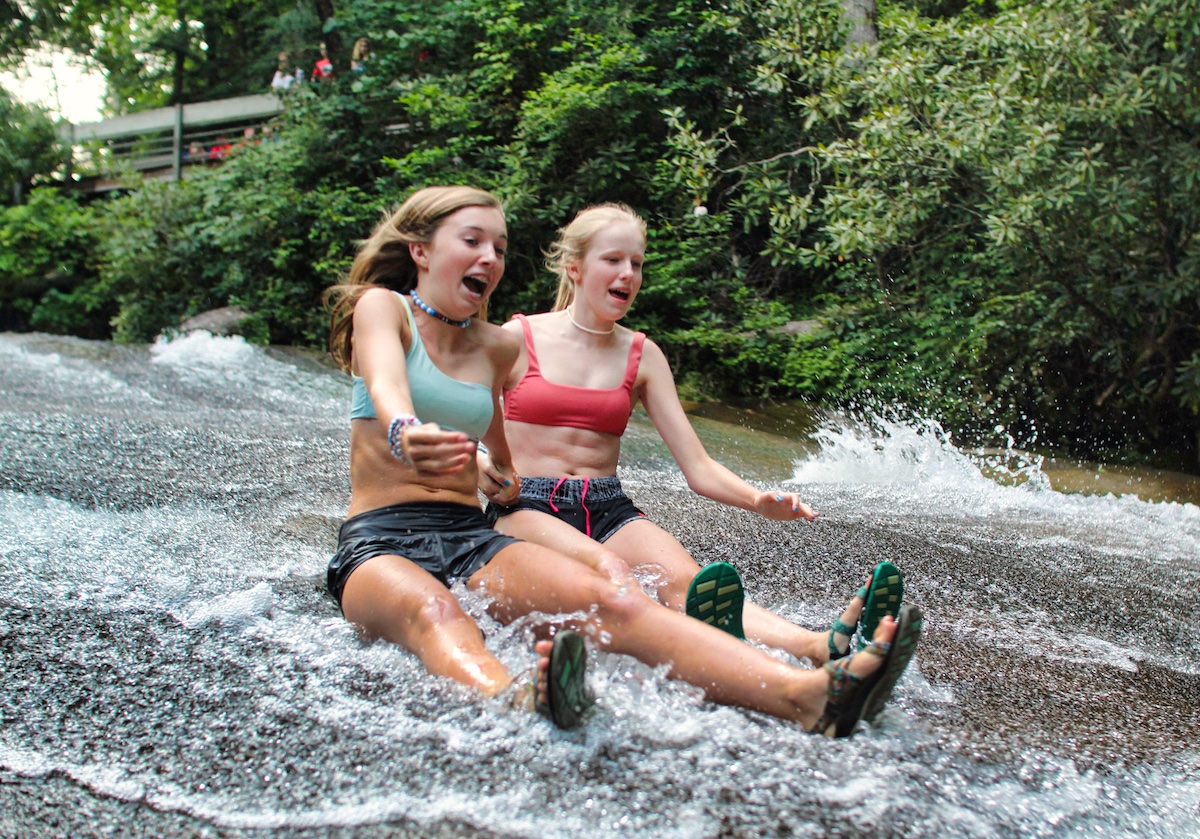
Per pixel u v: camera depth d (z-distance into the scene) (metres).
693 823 1.68
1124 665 3.03
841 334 10.48
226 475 4.71
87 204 19.08
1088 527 5.56
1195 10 7.38
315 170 13.11
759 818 1.71
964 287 9.53
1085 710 2.54
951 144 8.19
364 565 2.35
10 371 9.34
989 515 5.69
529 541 2.64
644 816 1.70
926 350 9.62
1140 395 8.66
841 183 9.62
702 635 2.10
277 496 4.33
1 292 17.16
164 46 23.83
